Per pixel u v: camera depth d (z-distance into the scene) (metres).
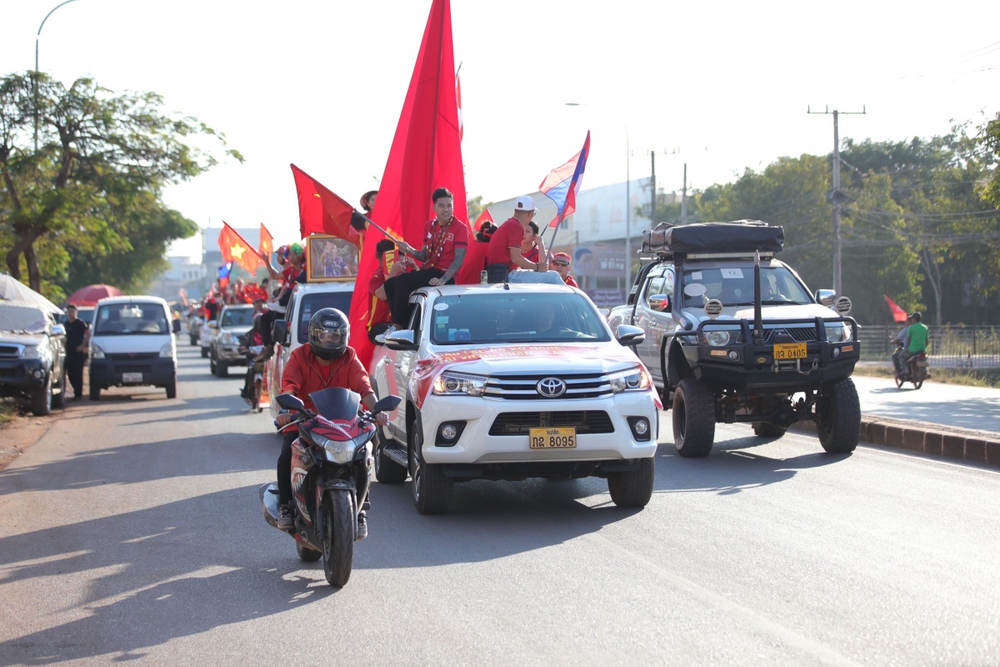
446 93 11.78
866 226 54.34
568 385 7.98
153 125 29.12
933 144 65.94
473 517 8.47
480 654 5.02
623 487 8.50
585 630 5.35
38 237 29.17
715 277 12.82
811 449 12.35
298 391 6.66
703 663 4.79
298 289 14.20
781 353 11.10
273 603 6.05
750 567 6.59
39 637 5.47
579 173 13.94
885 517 8.12
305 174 12.76
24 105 27.86
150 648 5.25
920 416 15.62
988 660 4.77
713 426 11.47
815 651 4.93
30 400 18.53
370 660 4.97
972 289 60.09
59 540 7.93
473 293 9.39
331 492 6.17
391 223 11.70
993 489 9.39
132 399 22.75
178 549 7.55
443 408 7.99
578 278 74.50
